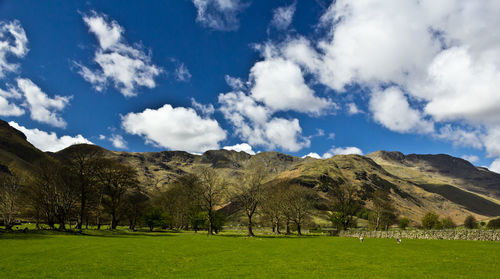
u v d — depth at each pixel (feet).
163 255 127.34
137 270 92.58
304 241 223.30
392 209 437.17
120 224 470.39
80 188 271.69
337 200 388.57
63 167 277.44
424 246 165.89
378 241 216.33
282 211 375.86
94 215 356.18
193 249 154.51
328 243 201.87
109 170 316.40
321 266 103.04
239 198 312.09
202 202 326.65
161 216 393.29
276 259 120.16
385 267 99.96
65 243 160.56
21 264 95.55
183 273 89.25
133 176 336.70
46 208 254.06
